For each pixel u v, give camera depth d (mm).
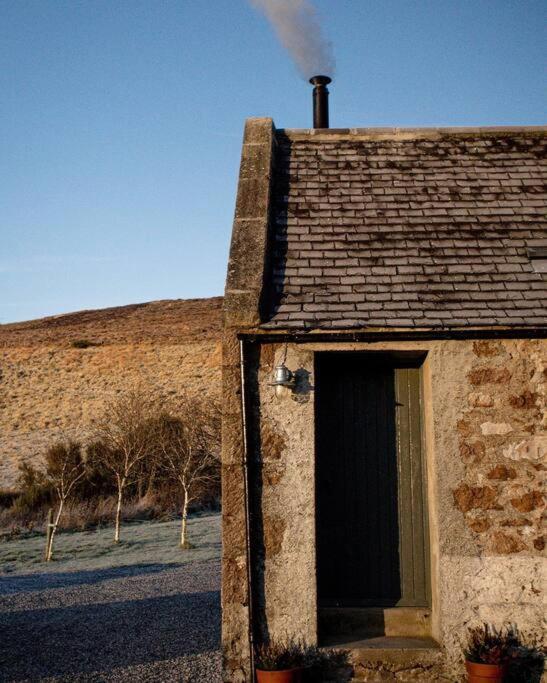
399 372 7227
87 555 17625
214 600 11961
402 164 8680
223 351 6625
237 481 6461
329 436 7141
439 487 6488
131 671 7797
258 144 8375
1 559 17094
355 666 6285
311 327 6477
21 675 7711
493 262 7270
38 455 32406
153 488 25109
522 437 6543
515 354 6641
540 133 9125
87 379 44500
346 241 7570
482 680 5891
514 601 6336
